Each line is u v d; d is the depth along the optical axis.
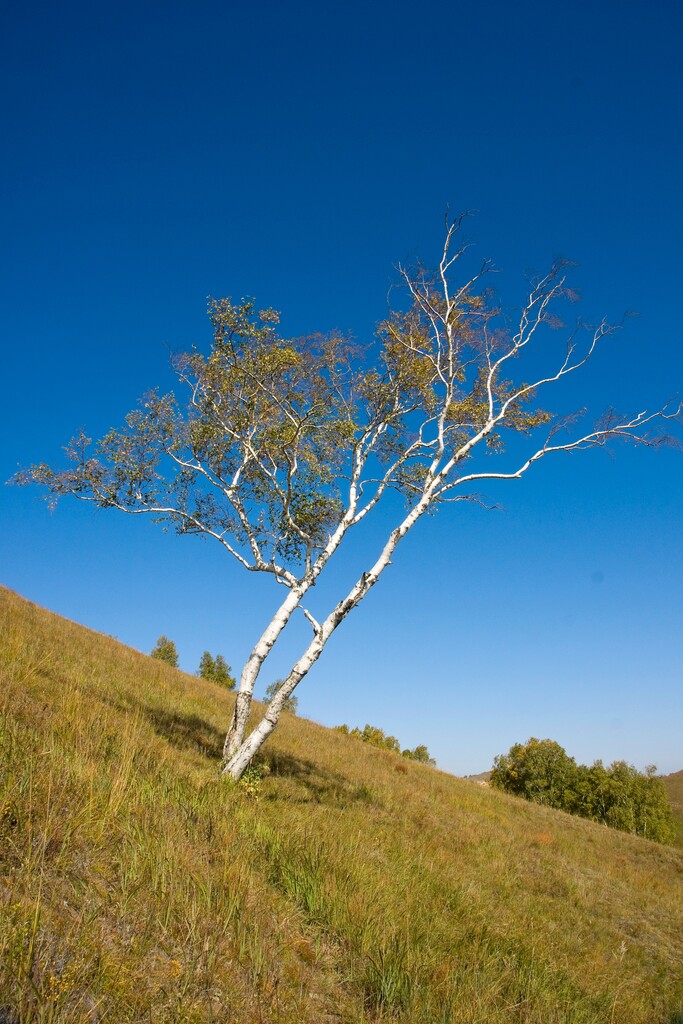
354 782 16.47
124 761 7.23
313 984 4.69
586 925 10.66
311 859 7.05
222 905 4.93
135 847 5.17
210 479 13.56
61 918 3.90
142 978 3.70
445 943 6.31
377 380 14.20
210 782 8.84
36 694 9.53
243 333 13.04
